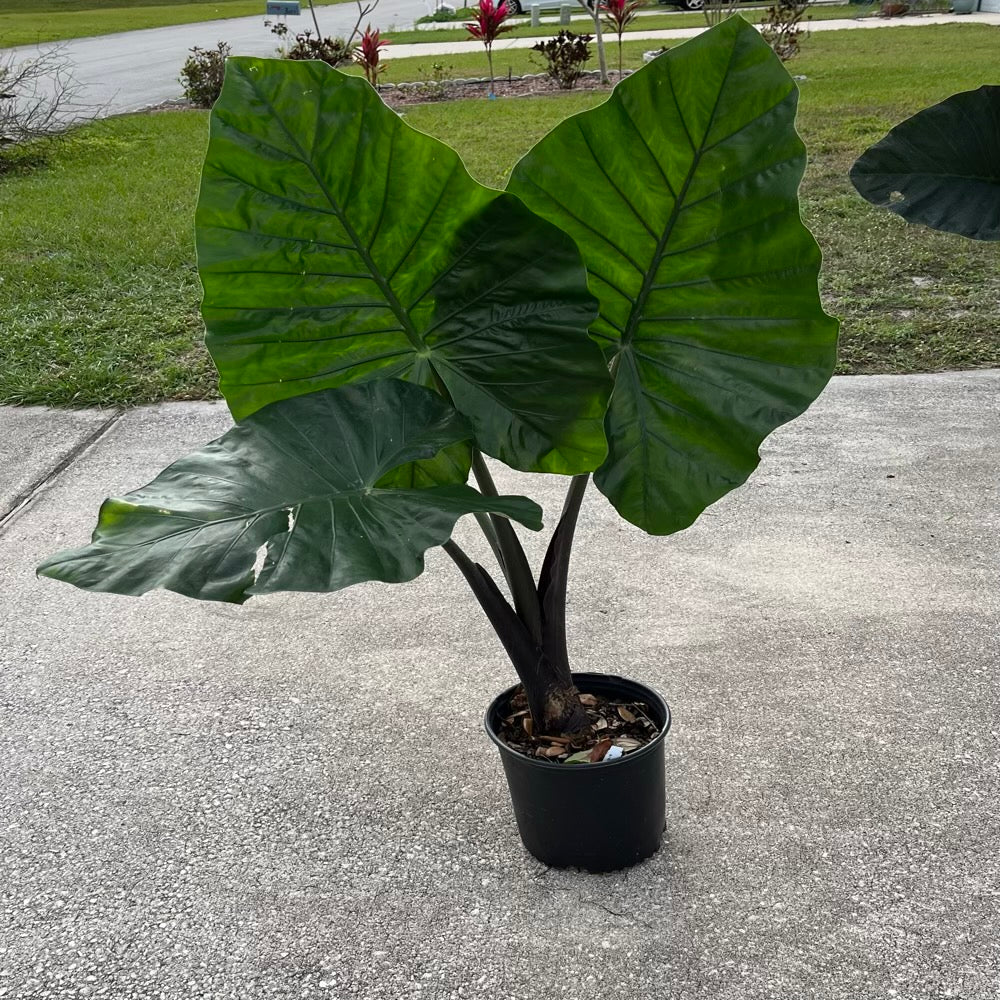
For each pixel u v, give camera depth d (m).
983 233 1.83
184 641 3.51
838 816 2.56
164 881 2.50
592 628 3.43
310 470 1.91
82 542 4.15
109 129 15.13
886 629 3.31
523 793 2.34
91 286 7.45
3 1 49.94
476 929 2.30
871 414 4.95
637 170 1.96
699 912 2.30
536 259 2.00
